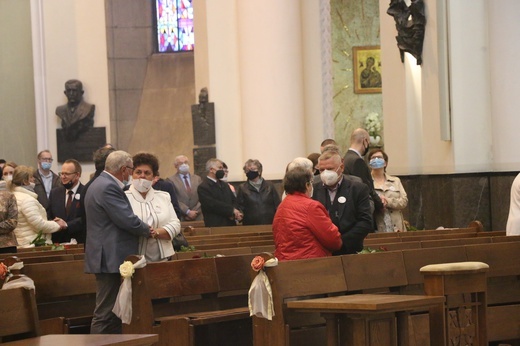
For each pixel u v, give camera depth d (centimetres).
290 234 827
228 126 2227
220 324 858
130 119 2486
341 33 2377
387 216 1273
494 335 885
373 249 951
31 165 2480
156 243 866
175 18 2550
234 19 2233
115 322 845
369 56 2369
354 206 930
